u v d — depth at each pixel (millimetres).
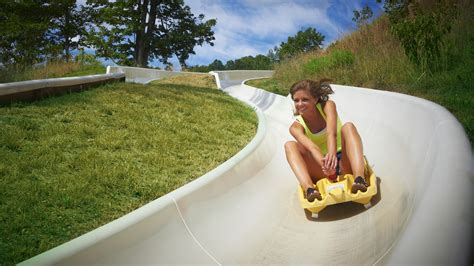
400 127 5359
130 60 44812
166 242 3865
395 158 4883
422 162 3771
